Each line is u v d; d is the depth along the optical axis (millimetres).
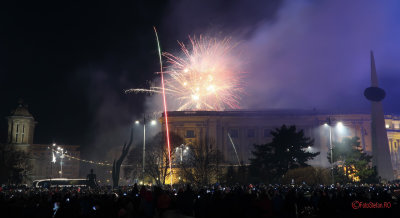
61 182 91188
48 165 185500
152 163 111000
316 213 34688
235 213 27250
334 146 99562
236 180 95438
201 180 95375
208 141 131375
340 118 166125
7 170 114000
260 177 95250
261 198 24172
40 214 26750
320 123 166625
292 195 29281
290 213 28953
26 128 167250
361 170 91562
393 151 184375
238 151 167750
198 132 165125
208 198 29344
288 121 169250
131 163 125500
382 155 90625
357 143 100125
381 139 91625
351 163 94375
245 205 26984
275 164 94375
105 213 26953
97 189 63250
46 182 90000
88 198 31031
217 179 99875
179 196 25688
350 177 96688
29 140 169000
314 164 162000
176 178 118625
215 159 109625
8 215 25531
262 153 96375
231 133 169750
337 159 98625
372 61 92812
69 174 191000
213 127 165375
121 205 23688
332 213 29938
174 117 164625
